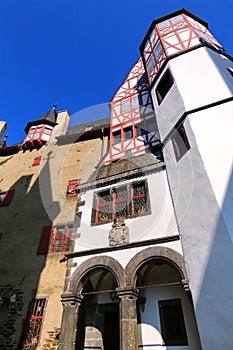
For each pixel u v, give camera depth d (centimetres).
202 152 712
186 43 1100
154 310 743
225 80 843
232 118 727
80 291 712
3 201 1445
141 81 1565
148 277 817
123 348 549
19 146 1842
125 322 586
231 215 577
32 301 947
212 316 512
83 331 810
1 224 1312
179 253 645
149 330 711
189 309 707
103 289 873
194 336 660
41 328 868
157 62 1203
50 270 1019
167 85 1073
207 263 570
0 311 984
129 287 636
